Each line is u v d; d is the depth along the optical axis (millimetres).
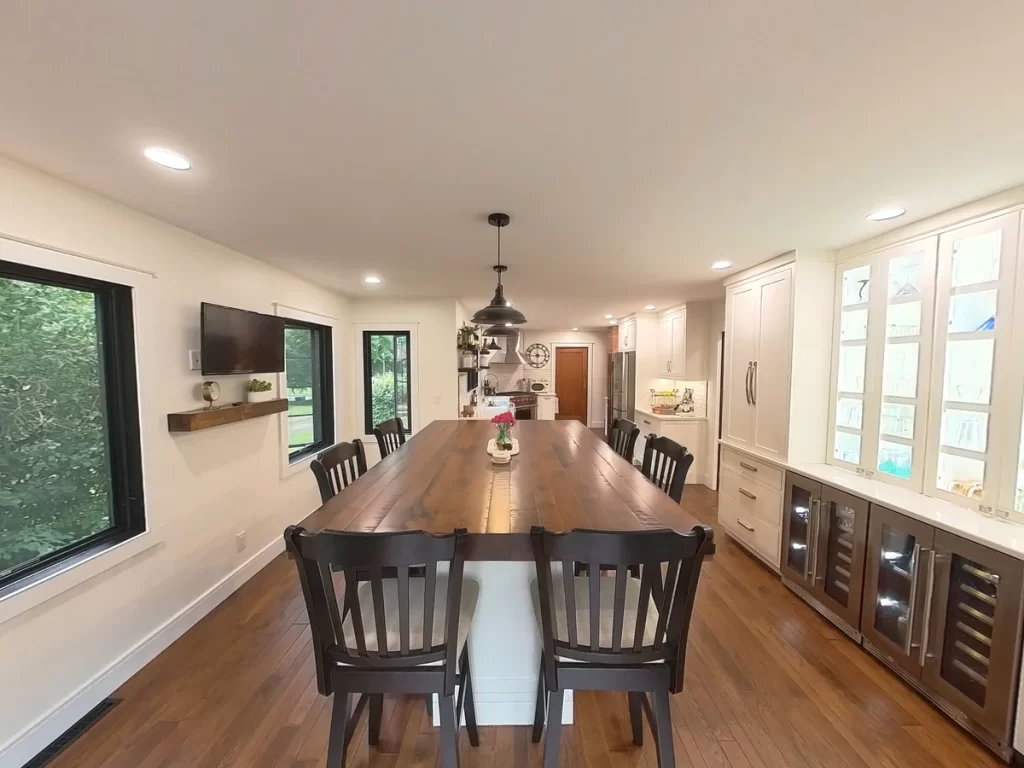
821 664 2287
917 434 2402
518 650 1890
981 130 1479
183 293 2594
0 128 1458
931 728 1877
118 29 1013
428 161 1714
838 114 1386
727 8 963
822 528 2723
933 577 1979
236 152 1638
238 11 963
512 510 1621
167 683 2143
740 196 2061
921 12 972
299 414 4293
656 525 1479
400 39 1060
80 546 2051
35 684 1763
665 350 6309
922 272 2389
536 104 1338
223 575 2936
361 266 3545
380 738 1828
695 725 1890
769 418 3338
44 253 1813
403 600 1286
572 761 1719
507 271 3713
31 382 1896
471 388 6895
